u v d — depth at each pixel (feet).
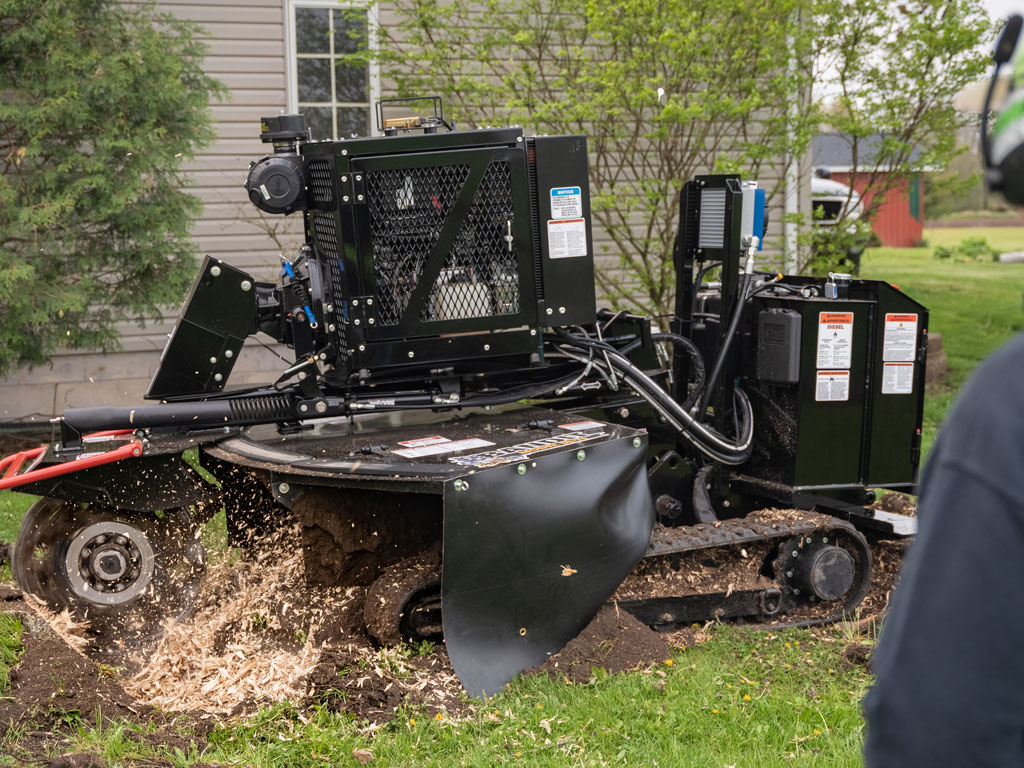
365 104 32.94
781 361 15.98
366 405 14.83
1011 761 3.53
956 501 3.60
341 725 11.94
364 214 13.82
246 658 13.84
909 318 16.34
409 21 30.66
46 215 24.17
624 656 13.57
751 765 11.23
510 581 12.75
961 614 3.52
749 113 28.84
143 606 14.94
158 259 26.58
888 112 27.27
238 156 31.65
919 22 26.91
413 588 13.47
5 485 13.30
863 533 17.78
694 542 15.01
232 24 31.17
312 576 14.47
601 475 13.39
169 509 14.74
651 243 32.32
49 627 13.76
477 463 12.70
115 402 30.91
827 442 16.28
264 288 15.21
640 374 15.97
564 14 30.14
